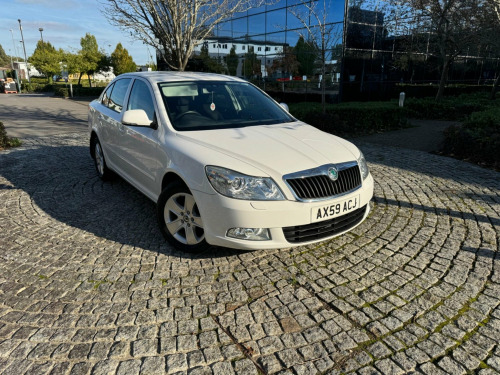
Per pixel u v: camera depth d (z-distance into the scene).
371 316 2.70
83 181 5.86
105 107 5.50
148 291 2.99
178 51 10.65
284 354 2.36
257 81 18.91
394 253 3.59
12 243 3.80
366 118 10.81
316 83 16.17
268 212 3.02
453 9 13.70
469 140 7.13
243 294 2.96
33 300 2.87
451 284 3.07
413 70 18.31
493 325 2.59
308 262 3.45
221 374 2.20
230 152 3.30
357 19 15.12
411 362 2.29
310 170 3.18
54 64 38.59
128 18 10.61
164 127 3.85
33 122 13.06
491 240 3.82
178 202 3.59
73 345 2.41
